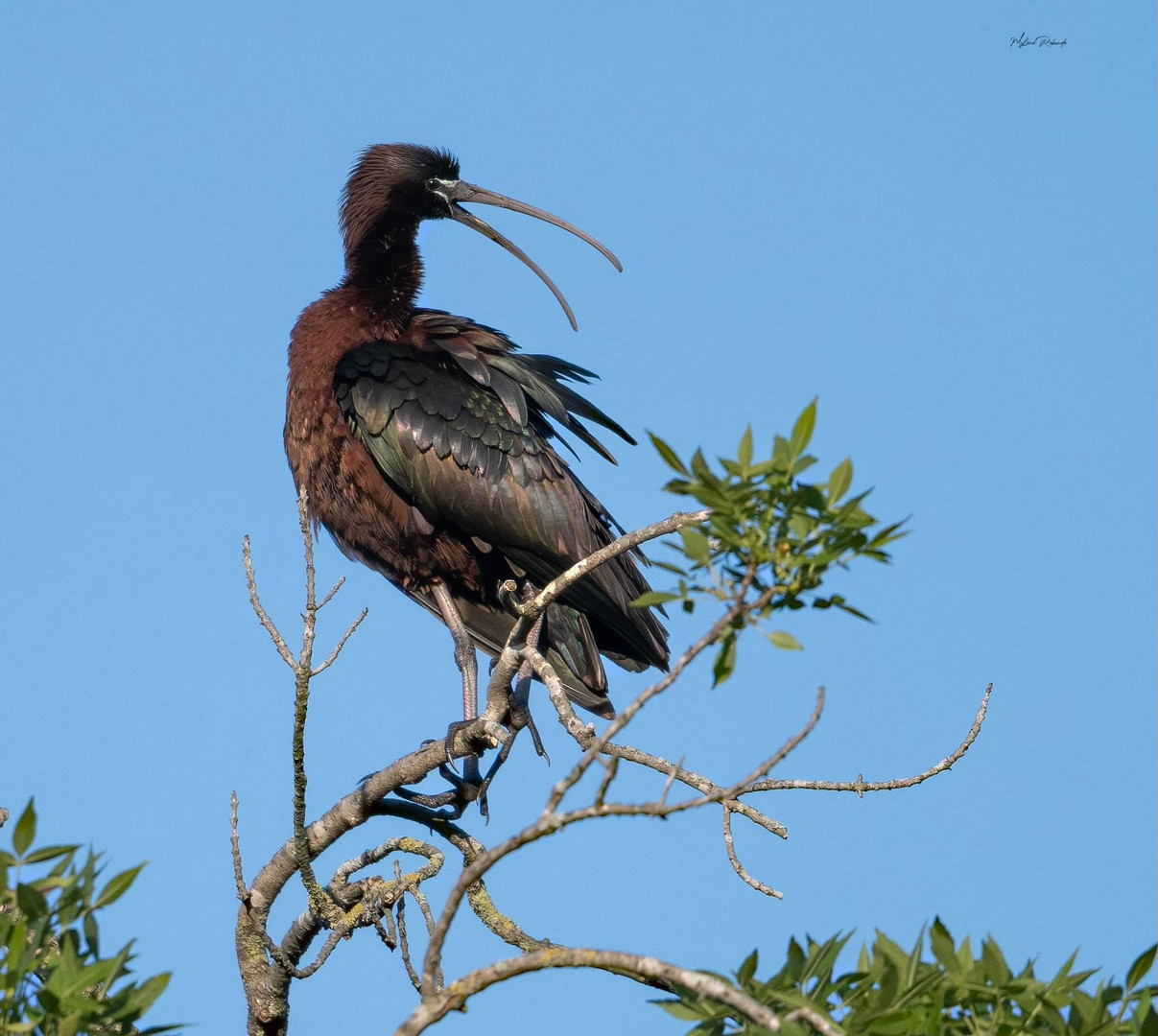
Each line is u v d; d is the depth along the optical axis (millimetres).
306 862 10555
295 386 15594
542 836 6531
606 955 6422
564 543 15070
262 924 11055
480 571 15469
